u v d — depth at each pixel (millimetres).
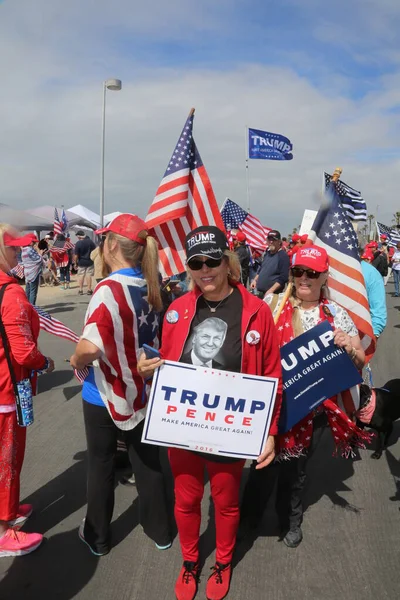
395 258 15000
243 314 2182
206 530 2967
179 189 3877
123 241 2449
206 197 3955
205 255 2057
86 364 2418
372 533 2939
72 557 2736
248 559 2717
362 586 2504
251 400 2172
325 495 3371
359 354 2598
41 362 2605
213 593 2418
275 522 3082
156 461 2748
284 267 6785
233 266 2205
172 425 2189
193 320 2229
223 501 2361
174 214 3871
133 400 2547
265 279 6941
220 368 2172
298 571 2617
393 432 4371
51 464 3781
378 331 3947
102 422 2578
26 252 10305
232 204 11047
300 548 2807
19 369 2580
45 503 3256
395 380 3896
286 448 2615
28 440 4219
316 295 2645
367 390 3807
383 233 23250
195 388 2156
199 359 2188
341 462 3848
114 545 2842
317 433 2801
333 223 3031
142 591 2488
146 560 2719
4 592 2475
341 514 3137
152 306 2543
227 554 2469
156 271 2529
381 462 3842
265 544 2850
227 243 2184
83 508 3203
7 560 2709
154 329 2596
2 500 2648
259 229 11156
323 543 2848
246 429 2193
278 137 14211
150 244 2506
